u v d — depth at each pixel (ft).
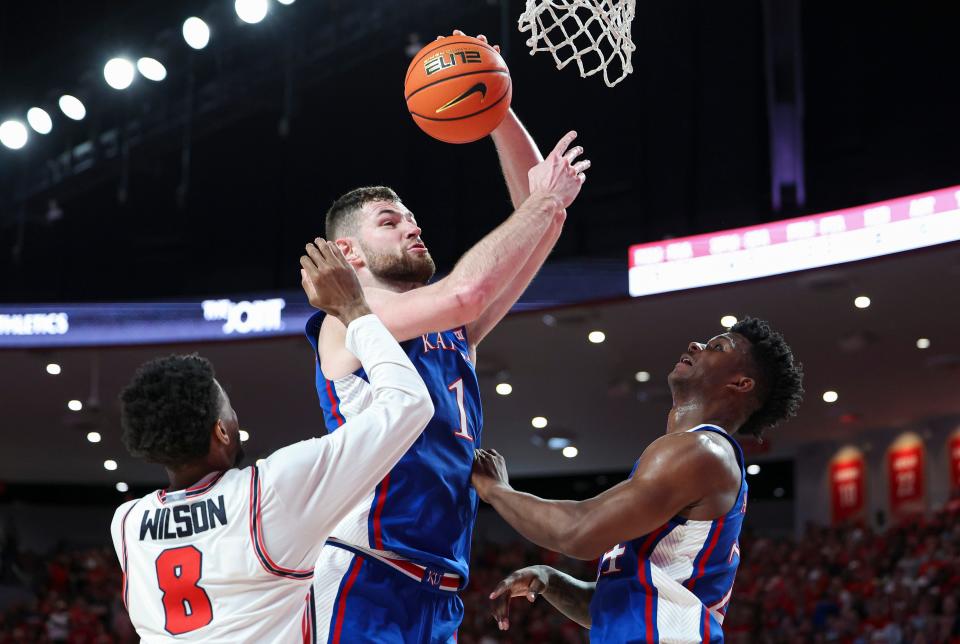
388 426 7.32
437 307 8.11
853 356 40.73
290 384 45.57
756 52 37.88
